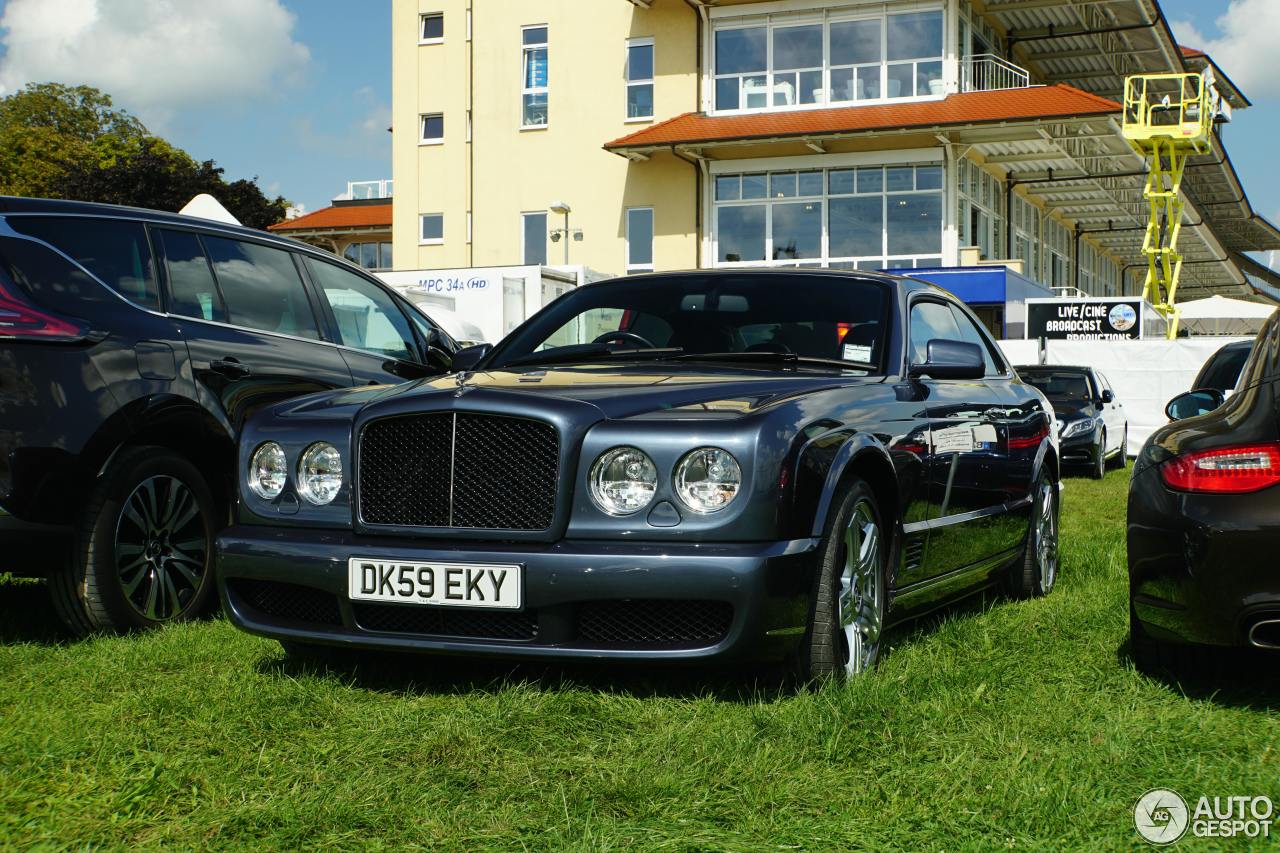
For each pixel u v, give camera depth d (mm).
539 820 2930
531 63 31922
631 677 4176
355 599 3934
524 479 3807
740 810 2990
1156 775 3219
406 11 33031
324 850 2789
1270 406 3830
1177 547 3859
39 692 4164
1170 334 30453
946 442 4941
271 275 5996
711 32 29797
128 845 2832
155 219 5512
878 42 28469
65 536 4863
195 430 5348
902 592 4578
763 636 3650
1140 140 30156
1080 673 4348
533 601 3713
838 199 28516
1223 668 4258
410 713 3785
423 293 18578
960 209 28422
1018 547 6023
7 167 53250
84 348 4938
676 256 30312
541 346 5160
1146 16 31406
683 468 3699
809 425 3920
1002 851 2725
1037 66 36406
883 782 3154
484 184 32250
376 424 4031
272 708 3869
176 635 4953
